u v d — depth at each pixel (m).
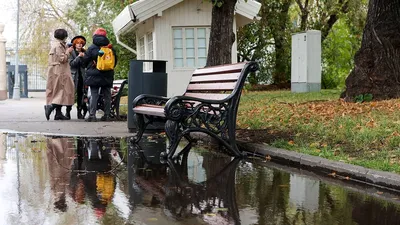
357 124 8.70
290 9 33.16
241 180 5.67
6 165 6.60
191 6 19.41
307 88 24.39
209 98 7.95
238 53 30.75
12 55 45.56
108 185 5.39
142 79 10.67
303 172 6.16
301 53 24.55
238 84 7.24
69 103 13.73
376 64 14.18
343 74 33.59
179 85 19.48
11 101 29.61
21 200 4.66
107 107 13.62
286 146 7.30
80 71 14.20
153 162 6.89
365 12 30.08
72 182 5.52
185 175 5.98
